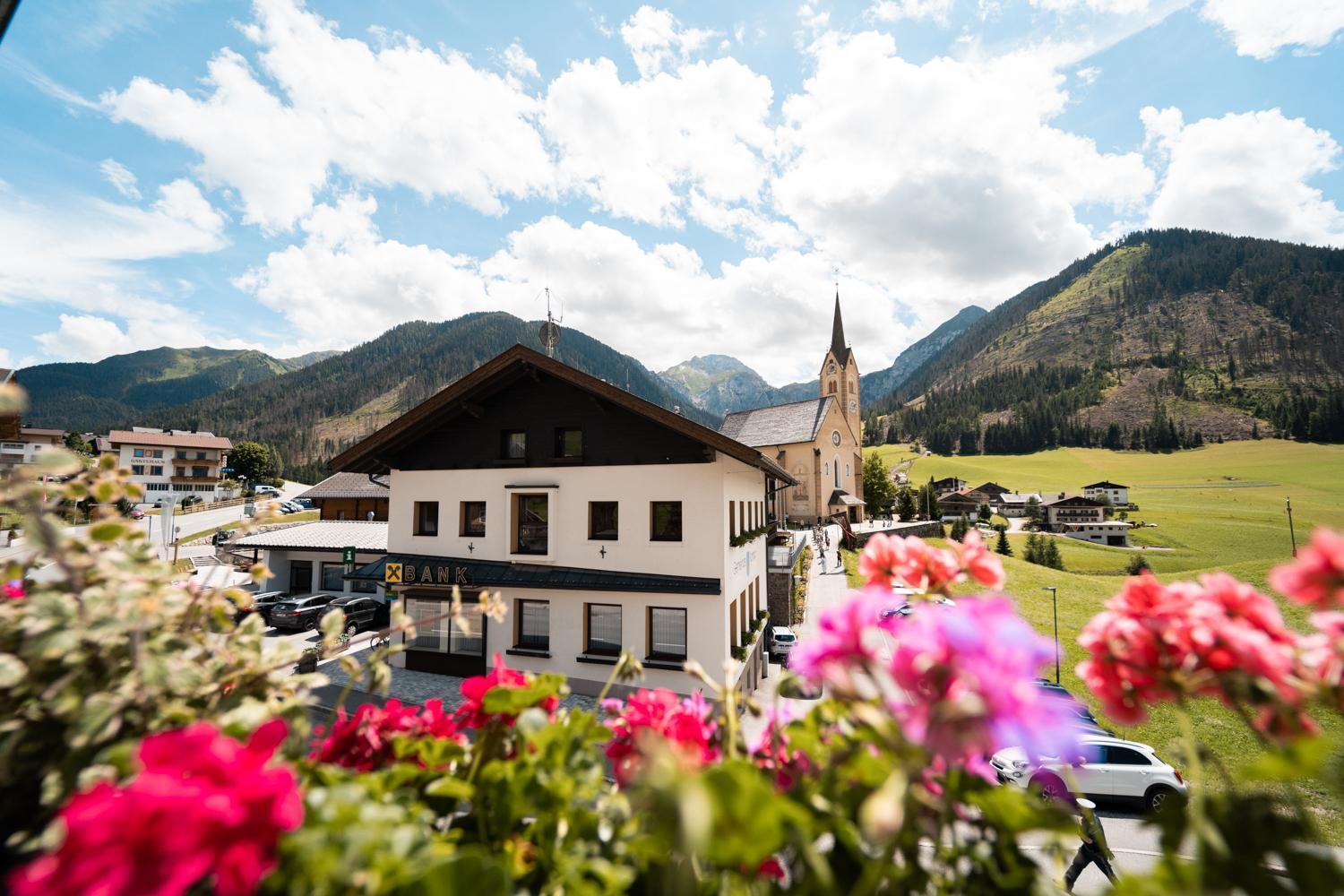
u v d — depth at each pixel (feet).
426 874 3.36
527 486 51.60
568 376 49.39
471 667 50.78
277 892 3.25
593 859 4.38
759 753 5.16
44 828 4.17
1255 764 3.37
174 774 3.29
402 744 5.16
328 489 128.06
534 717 4.93
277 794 3.22
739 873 3.82
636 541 48.93
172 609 4.91
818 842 4.18
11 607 4.58
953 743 2.91
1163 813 3.74
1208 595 4.09
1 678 4.04
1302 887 3.15
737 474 53.78
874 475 270.67
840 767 3.98
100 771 3.90
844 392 259.60
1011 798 3.57
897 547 5.56
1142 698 4.07
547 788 4.62
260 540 89.86
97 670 4.60
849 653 3.73
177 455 322.96
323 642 5.76
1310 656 3.67
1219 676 3.71
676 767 3.01
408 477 56.13
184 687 4.57
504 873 3.43
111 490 5.08
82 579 4.59
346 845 3.34
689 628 46.44
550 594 49.37
